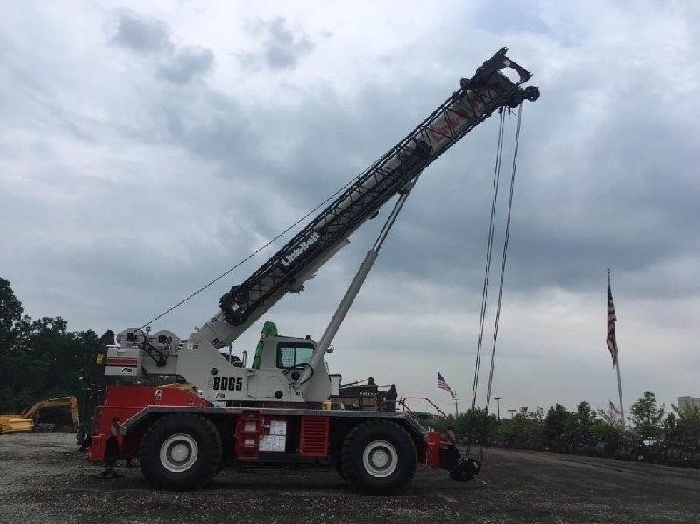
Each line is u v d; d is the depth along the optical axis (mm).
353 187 14047
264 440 11477
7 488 10398
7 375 71688
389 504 9875
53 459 16219
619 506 10570
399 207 14164
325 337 12969
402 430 11258
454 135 14617
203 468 10719
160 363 12633
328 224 13836
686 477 17734
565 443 32406
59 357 85000
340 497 10523
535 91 14617
